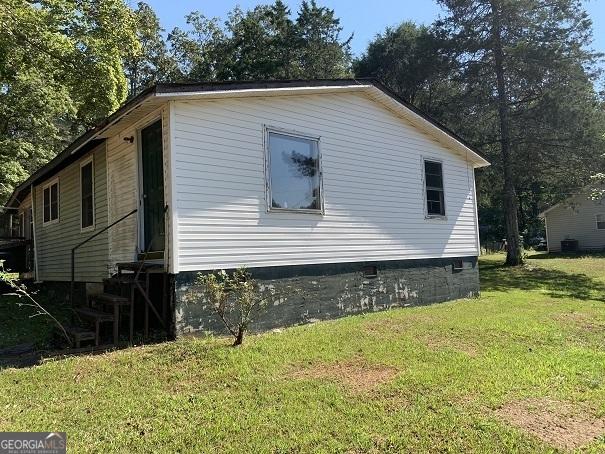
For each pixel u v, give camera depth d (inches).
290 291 318.7
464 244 476.7
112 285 301.1
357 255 368.2
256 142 310.3
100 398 179.8
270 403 175.9
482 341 270.7
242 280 288.5
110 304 265.9
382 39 992.2
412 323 315.0
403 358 232.2
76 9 576.7
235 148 298.7
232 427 154.9
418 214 427.5
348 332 284.5
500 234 1621.6
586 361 233.0
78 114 780.6
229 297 282.2
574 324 328.8
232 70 1272.1
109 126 311.7
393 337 274.2
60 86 725.3
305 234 332.8
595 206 1163.9
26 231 672.4
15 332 315.0
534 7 708.7
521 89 746.2
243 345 247.3
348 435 149.9
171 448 142.2
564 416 167.0
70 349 242.8
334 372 211.9
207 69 1333.7
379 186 393.1
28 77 682.8
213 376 203.3
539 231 1764.3
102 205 377.4
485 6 741.3
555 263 843.4
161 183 299.9
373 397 181.5
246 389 189.3
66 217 462.3
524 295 502.6
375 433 151.5
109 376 203.0
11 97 753.6
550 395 185.9
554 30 703.1
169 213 267.0
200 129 282.8
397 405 173.6
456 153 480.1
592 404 178.1
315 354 237.1
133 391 186.9
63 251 470.3
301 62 1327.5
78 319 300.0
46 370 209.6
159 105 285.3
